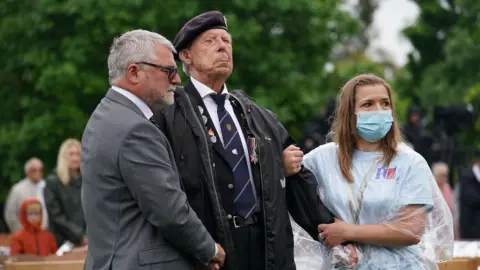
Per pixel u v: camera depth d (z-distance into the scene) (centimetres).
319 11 2352
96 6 2109
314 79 2311
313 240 630
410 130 1709
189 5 2134
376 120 598
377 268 594
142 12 2122
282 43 2305
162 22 2128
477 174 1590
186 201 534
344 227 594
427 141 1708
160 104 552
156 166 528
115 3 2105
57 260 798
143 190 524
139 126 531
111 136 531
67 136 2195
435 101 3127
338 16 2461
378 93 606
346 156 611
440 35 3591
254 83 2277
